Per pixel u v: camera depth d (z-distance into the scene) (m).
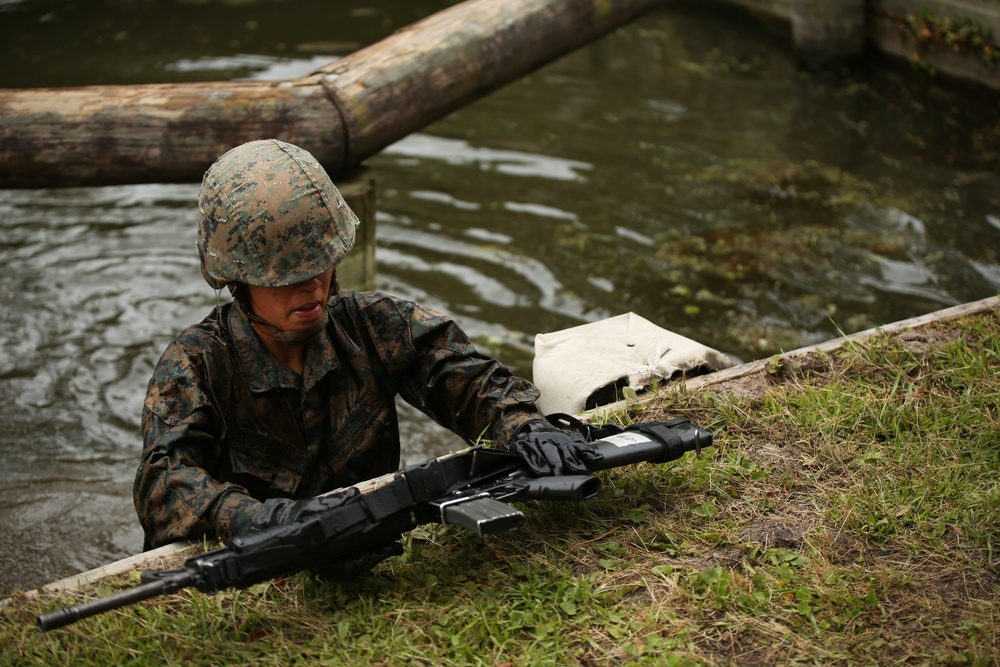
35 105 4.62
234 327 2.72
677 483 2.83
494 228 6.74
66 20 10.80
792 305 5.68
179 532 2.49
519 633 2.31
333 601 2.43
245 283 2.53
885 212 6.61
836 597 2.38
